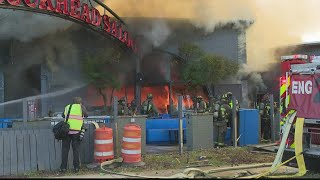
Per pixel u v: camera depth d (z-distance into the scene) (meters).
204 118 10.88
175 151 10.64
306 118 7.55
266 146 11.19
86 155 8.86
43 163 8.38
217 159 9.52
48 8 15.88
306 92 7.62
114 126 9.13
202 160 9.29
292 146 7.81
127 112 12.66
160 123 12.48
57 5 16.17
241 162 9.18
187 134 10.94
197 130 10.76
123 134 8.69
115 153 9.06
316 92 7.44
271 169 7.59
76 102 8.26
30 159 8.28
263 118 12.90
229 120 11.73
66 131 7.91
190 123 10.80
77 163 8.11
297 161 7.38
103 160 8.43
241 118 11.72
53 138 8.51
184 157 9.66
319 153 7.14
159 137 12.20
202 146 10.82
